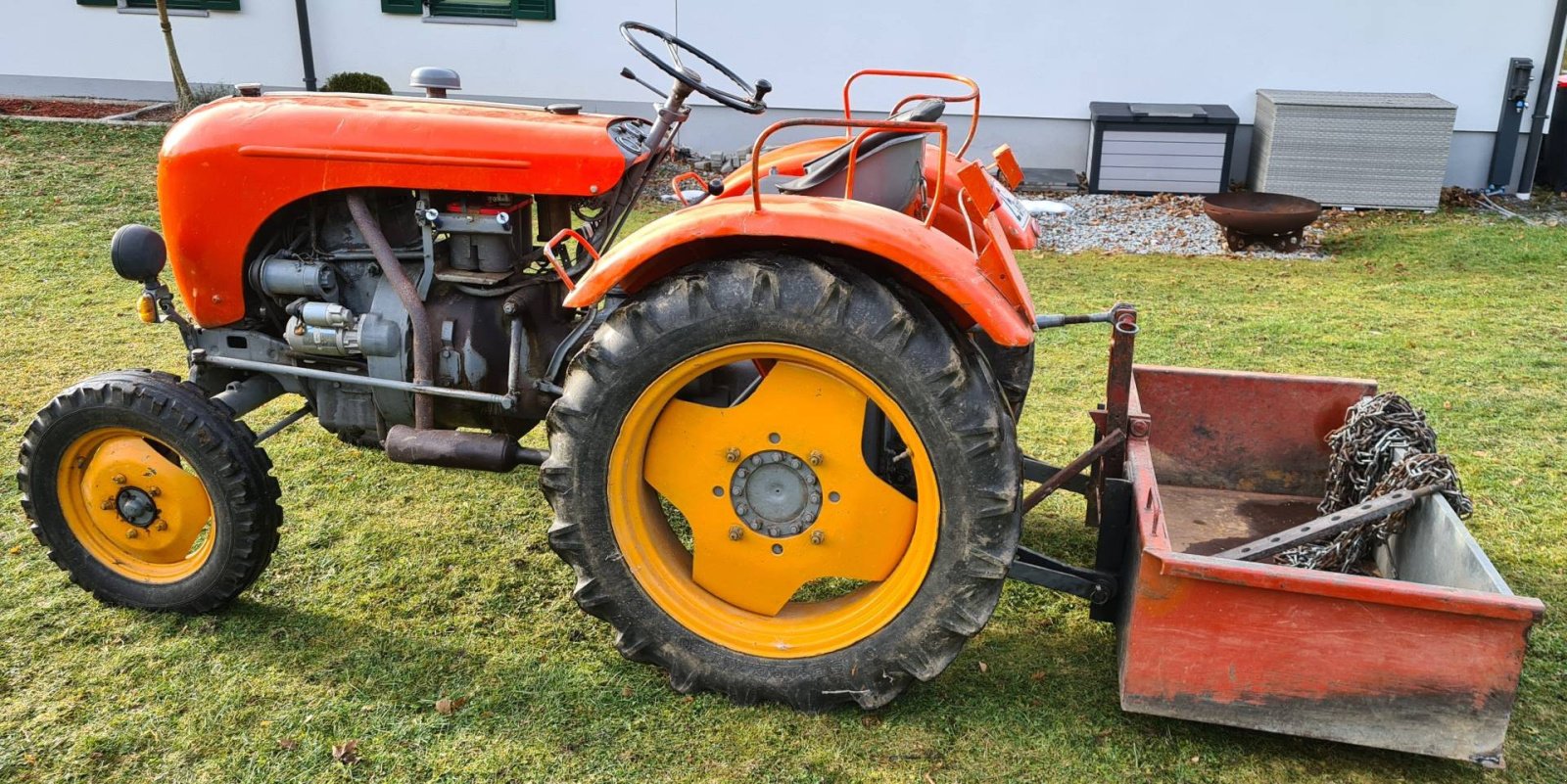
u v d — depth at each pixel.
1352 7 8.80
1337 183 8.68
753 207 2.40
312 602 3.07
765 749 2.48
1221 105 9.15
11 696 2.61
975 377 2.40
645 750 2.47
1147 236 7.94
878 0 9.21
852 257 2.57
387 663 2.78
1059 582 2.73
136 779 2.35
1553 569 3.31
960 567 2.45
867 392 2.44
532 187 2.82
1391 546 3.07
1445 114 8.40
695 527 2.66
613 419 2.53
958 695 2.69
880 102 9.51
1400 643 2.30
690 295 2.44
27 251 6.61
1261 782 2.40
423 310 2.92
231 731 2.51
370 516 3.61
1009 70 9.29
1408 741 2.36
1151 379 3.59
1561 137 9.28
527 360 3.02
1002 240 2.81
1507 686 2.27
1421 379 4.92
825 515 2.60
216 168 2.93
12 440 4.04
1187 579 2.35
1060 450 4.18
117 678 2.70
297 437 4.25
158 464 2.89
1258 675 2.38
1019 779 2.40
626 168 2.83
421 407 2.97
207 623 2.94
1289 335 5.61
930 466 2.43
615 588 2.61
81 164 8.35
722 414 2.57
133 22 9.98
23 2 10.05
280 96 3.17
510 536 3.49
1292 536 2.82
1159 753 2.49
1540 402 4.62
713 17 9.42
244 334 3.13
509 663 2.79
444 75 3.21
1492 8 8.67
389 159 2.84
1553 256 7.30
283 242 3.09
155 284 3.04
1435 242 7.72
